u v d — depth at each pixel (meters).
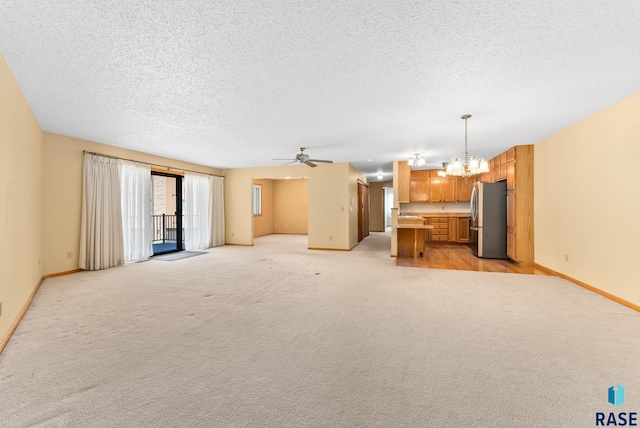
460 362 2.08
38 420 1.51
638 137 3.02
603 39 2.01
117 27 1.85
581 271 4.01
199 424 1.49
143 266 5.47
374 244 8.81
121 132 4.47
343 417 1.54
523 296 3.59
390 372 1.96
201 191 7.82
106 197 5.20
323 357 2.16
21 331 2.60
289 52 2.18
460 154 6.34
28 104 3.25
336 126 4.14
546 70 2.47
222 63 2.34
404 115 3.64
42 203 4.31
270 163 7.61
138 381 1.86
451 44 2.07
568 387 1.78
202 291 3.86
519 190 5.49
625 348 2.27
